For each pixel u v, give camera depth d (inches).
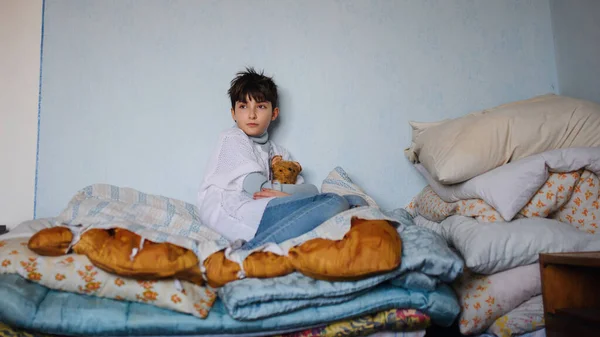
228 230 58.3
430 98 78.6
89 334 43.0
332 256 45.4
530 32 82.0
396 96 77.9
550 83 81.4
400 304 48.1
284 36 76.4
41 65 70.2
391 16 79.4
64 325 42.3
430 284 47.9
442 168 58.9
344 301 47.3
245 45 75.3
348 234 47.4
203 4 75.2
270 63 75.5
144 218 56.9
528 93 80.7
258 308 44.6
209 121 73.4
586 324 44.5
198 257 47.0
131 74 72.3
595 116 59.4
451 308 48.8
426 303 48.0
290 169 67.3
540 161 54.4
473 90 79.7
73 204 57.1
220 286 46.9
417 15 80.0
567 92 79.0
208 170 64.6
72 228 47.1
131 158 71.0
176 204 66.6
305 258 46.1
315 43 77.0
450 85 79.3
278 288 45.1
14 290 42.2
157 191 71.1
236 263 46.5
